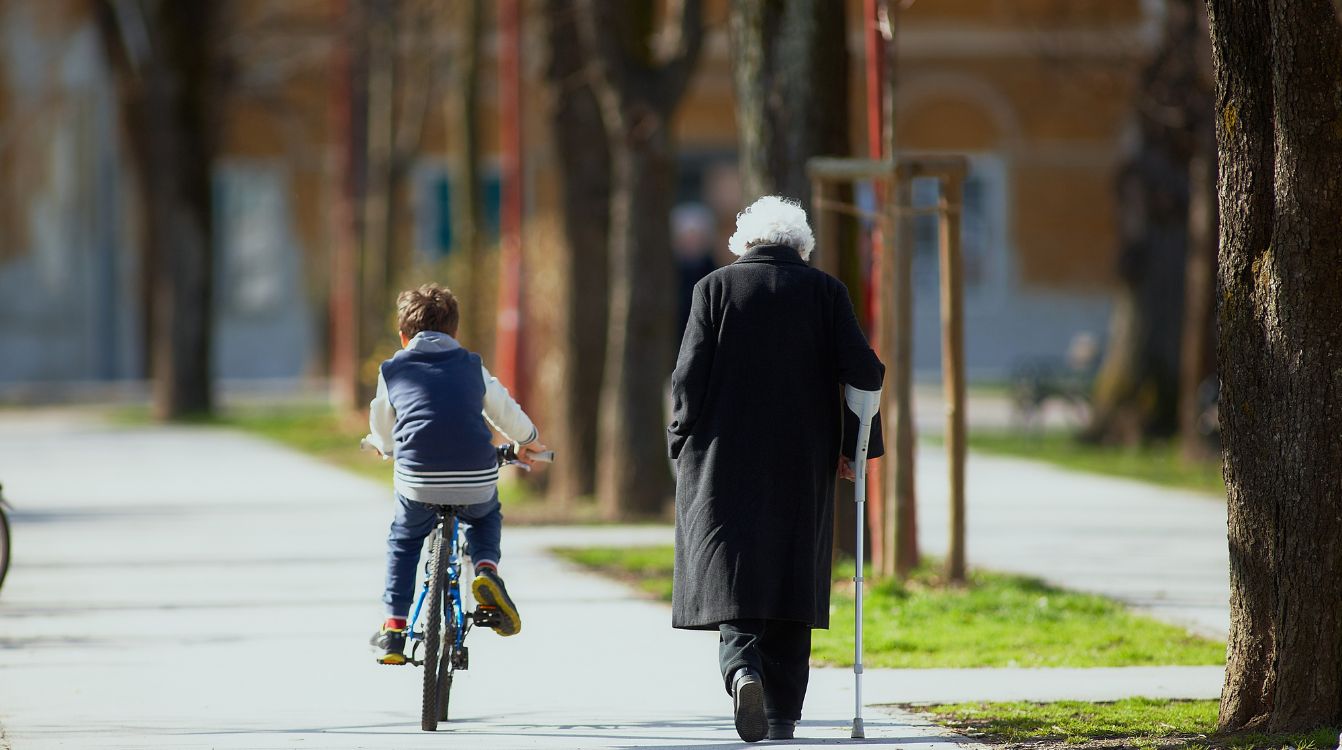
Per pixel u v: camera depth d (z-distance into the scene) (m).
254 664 25.45
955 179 31.94
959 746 19.67
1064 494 51.38
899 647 26.62
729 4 35.75
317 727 21.08
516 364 54.44
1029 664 25.20
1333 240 18.70
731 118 115.12
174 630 28.48
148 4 83.31
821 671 24.72
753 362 19.75
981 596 30.77
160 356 84.25
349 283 79.31
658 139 45.66
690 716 21.72
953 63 117.00
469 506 21.16
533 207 109.75
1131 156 67.69
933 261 118.12
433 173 112.75
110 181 111.56
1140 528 42.97
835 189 33.03
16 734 20.64
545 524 44.78
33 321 110.88
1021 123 117.06
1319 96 18.47
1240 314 19.25
